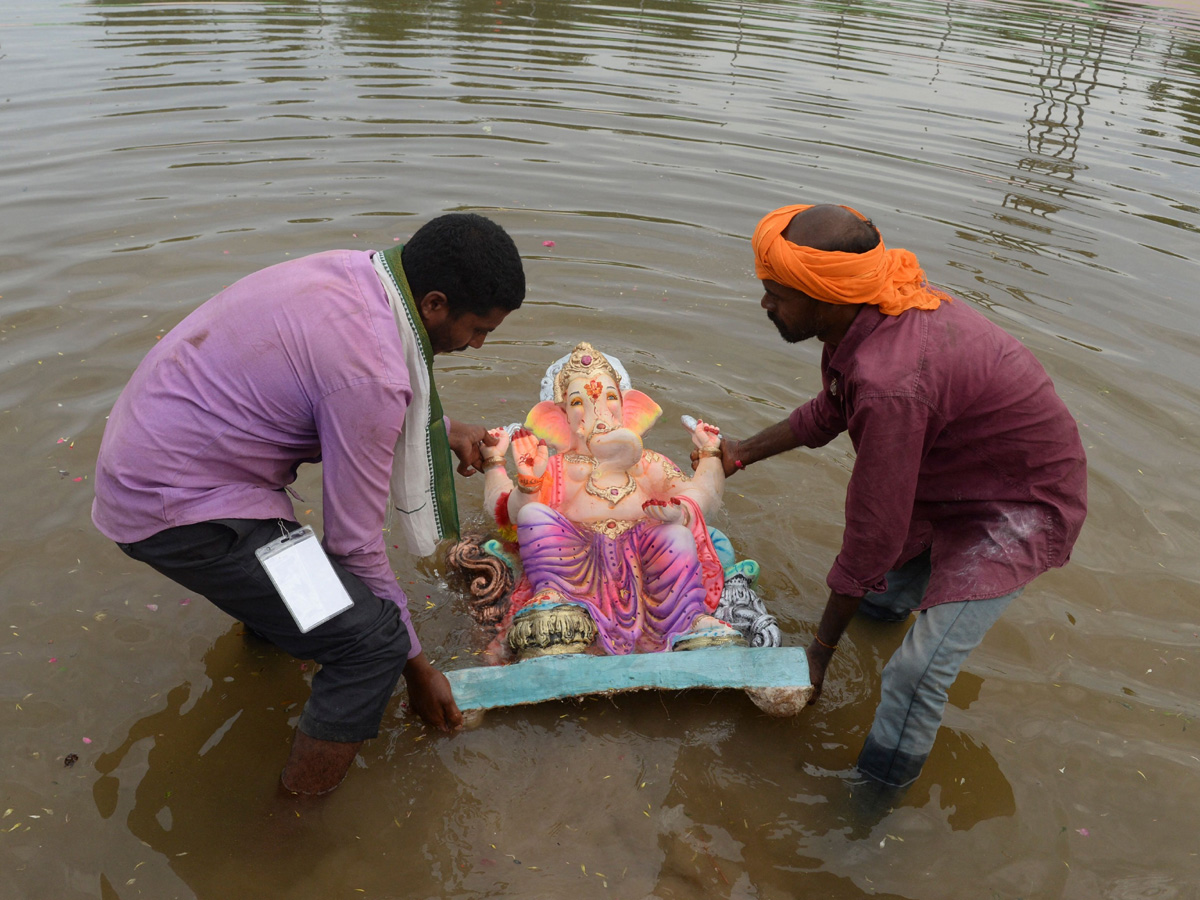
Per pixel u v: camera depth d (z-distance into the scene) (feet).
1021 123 33.78
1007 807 10.92
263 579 9.52
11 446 15.58
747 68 39.37
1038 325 20.47
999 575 10.14
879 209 25.70
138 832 10.10
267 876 9.77
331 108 31.73
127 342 18.49
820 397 12.53
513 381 18.95
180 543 9.25
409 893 9.69
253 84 33.78
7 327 18.60
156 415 9.14
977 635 10.21
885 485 9.86
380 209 24.39
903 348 9.71
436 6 49.24
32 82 32.48
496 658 12.56
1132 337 20.31
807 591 14.30
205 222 23.26
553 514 13.26
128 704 11.59
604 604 12.96
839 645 13.32
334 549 9.89
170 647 12.44
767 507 15.99
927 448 10.34
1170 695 12.46
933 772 11.32
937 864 10.25
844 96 35.83
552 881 9.90
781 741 11.74
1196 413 18.02
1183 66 43.21
